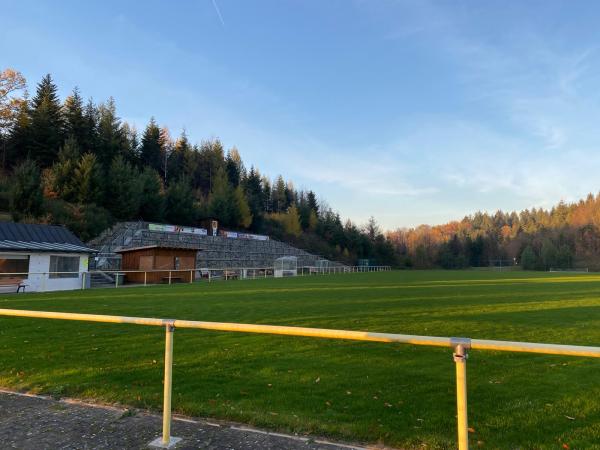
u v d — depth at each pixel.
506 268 99.12
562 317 11.31
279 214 88.75
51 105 55.50
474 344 2.58
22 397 4.66
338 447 3.38
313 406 4.41
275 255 63.47
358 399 4.68
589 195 133.25
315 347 7.36
